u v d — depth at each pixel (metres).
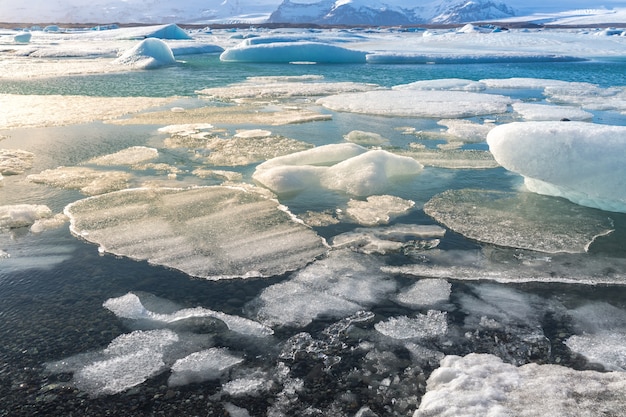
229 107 9.27
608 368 2.22
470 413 1.83
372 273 3.15
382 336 2.50
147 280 3.04
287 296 2.87
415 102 9.71
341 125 7.71
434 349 2.39
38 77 13.77
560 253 3.40
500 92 11.62
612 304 2.78
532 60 20.67
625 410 1.80
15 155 5.69
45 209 4.07
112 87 12.04
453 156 5.93
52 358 2.32
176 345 2.42
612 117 8.32
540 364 2.26
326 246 3.51
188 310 2.72
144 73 15.42
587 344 2.41
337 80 14.20
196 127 7.33
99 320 2.63
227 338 2.48
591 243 3.55
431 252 3.44
